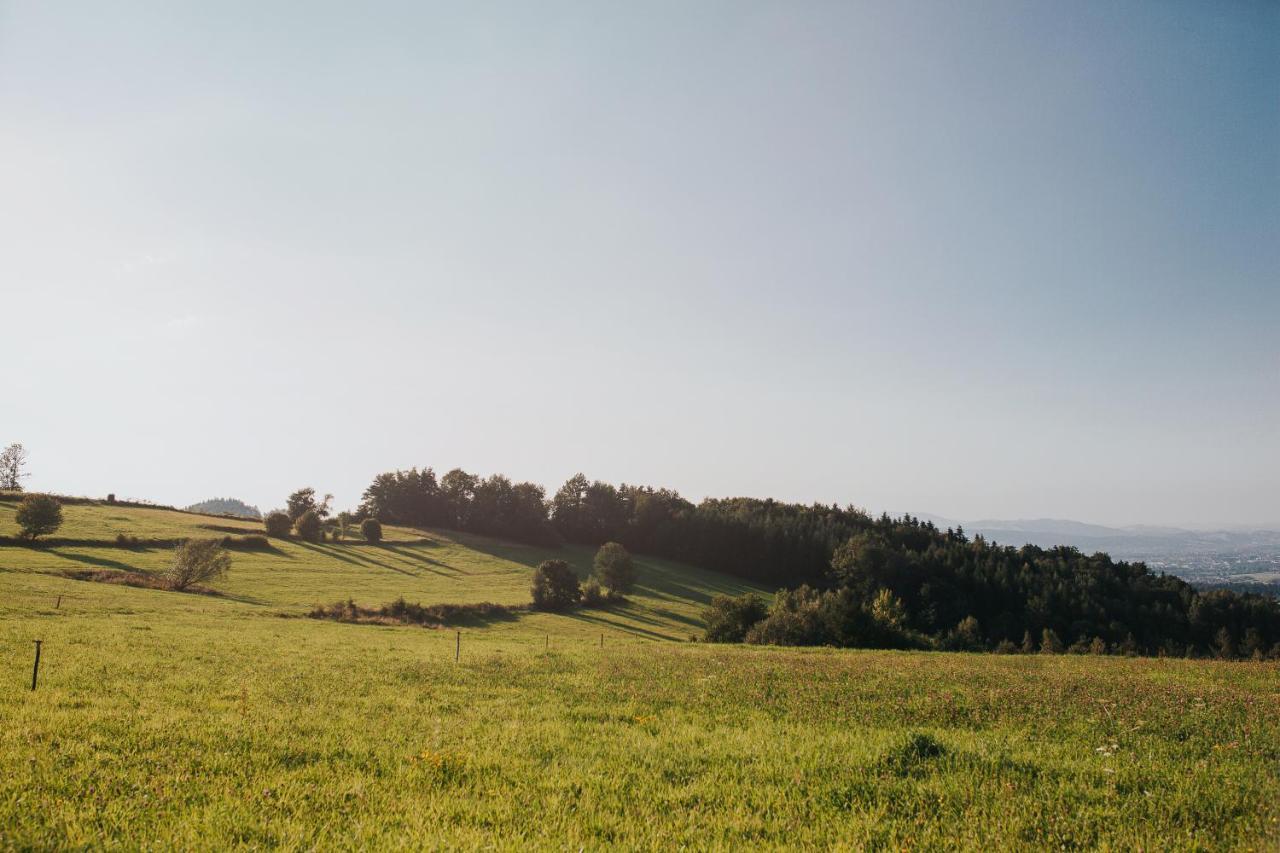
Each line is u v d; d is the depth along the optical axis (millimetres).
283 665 23250
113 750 10375
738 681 21641
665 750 11586
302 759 10453
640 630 81625
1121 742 12883
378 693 17766
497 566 119938
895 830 7797
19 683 16453
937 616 106750
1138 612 107375
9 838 6746
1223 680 23172
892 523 181000
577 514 167000
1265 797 8617
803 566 141875
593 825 7867
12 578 53719
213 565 68938
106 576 64500
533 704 16969
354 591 81438
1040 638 100062
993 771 9961
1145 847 7277
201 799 8305
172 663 21984
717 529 151250
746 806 8711
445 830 7449
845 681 21953
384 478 163875
